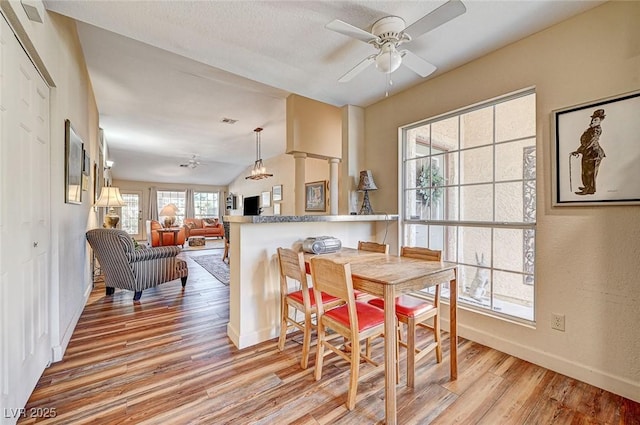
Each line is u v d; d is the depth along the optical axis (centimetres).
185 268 405
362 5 179
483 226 248
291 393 174
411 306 188
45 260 190
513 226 227
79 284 294
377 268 181
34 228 169
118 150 764
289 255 212
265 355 219
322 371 198
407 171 309
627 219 169
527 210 229
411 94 295
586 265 184
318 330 187
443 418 154
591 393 174
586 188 183
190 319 290
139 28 203
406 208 309
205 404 164
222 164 942
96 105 437
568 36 190
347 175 338
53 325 205
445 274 180
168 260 377
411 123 295
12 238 140
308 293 203
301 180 448
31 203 164
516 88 216
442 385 182
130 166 893
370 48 229
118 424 148
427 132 292
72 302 257
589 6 178
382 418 154
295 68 260
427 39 212
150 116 500
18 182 146
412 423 150
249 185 969
